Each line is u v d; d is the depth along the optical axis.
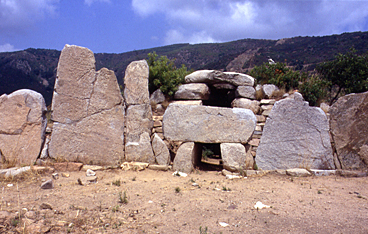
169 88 8.95
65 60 6.04
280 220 3.34
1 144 5.73
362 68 9.98
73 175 5.44
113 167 6.09
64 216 3.26
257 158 6.39
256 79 9.40
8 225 2.88
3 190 4.16
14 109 5.80
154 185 4.92
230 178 5.65
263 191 4.66
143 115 6.43
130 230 3.02
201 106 6.31
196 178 5.62
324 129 6.28
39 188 4.43
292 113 6.35
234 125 6.25
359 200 4.18
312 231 3.03
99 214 3.42
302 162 6.19
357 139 6.11
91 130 6.13
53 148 5.96
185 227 3.13
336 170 5.97
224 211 3.64
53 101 6.02
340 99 6.36
